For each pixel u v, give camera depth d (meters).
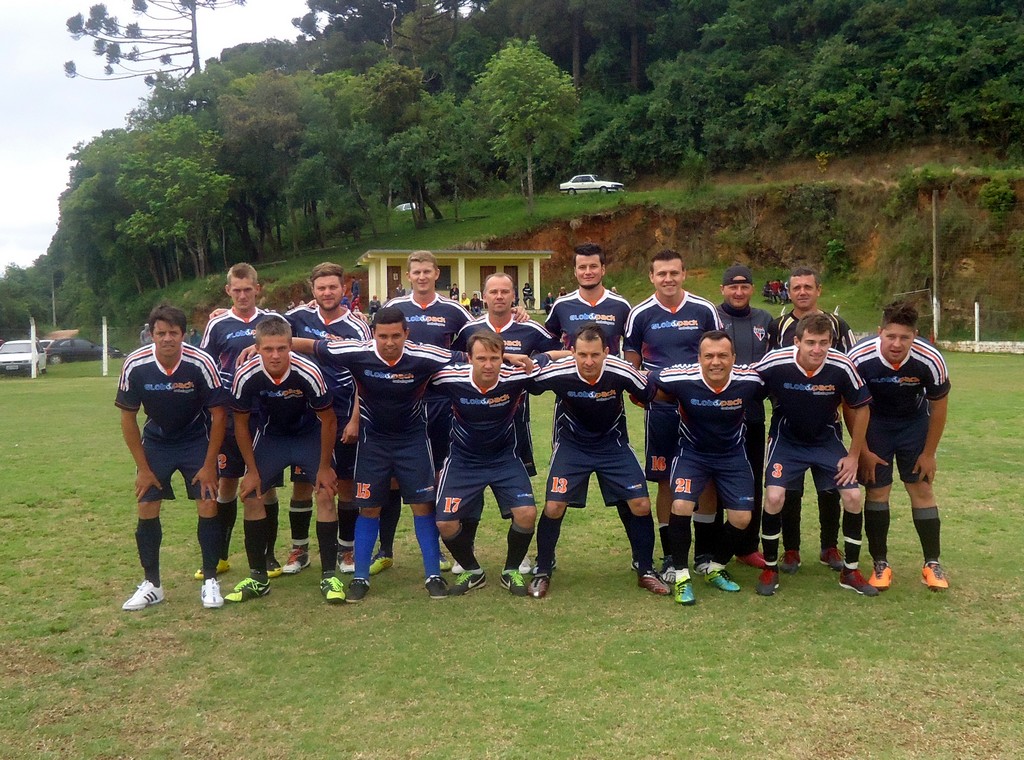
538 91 45.31
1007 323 30.95
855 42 50.06
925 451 5.32
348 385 5.96
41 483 8.60
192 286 45.78
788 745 3.35
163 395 5.05
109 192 48.22
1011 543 6.21
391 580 5.70
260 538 5.31
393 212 57.94
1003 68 44.28
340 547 6.10
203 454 5.27
